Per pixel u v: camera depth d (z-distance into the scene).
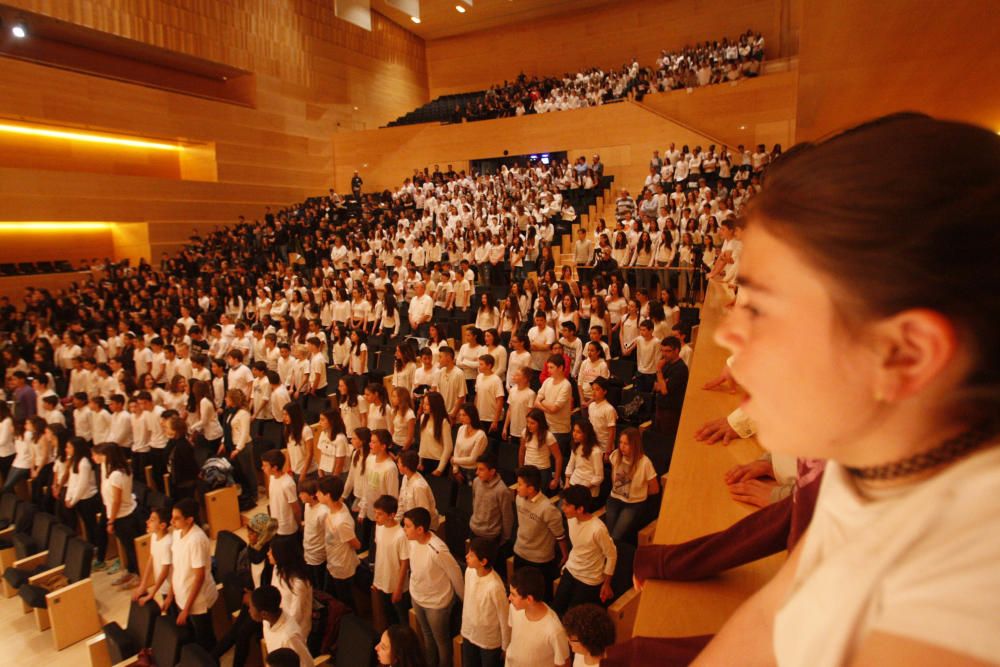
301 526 5.80
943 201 0.28
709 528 1.30
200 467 7.79
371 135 23.03
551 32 25.22
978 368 0.29
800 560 0.45
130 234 18.09
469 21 25.95
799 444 0.34
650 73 21.69
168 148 20.05
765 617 0.50
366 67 25.34
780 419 0.34
